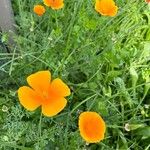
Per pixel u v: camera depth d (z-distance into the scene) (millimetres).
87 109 269
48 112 213
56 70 264
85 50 287
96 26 304
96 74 284
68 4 320
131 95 279
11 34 290
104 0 268
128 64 303
